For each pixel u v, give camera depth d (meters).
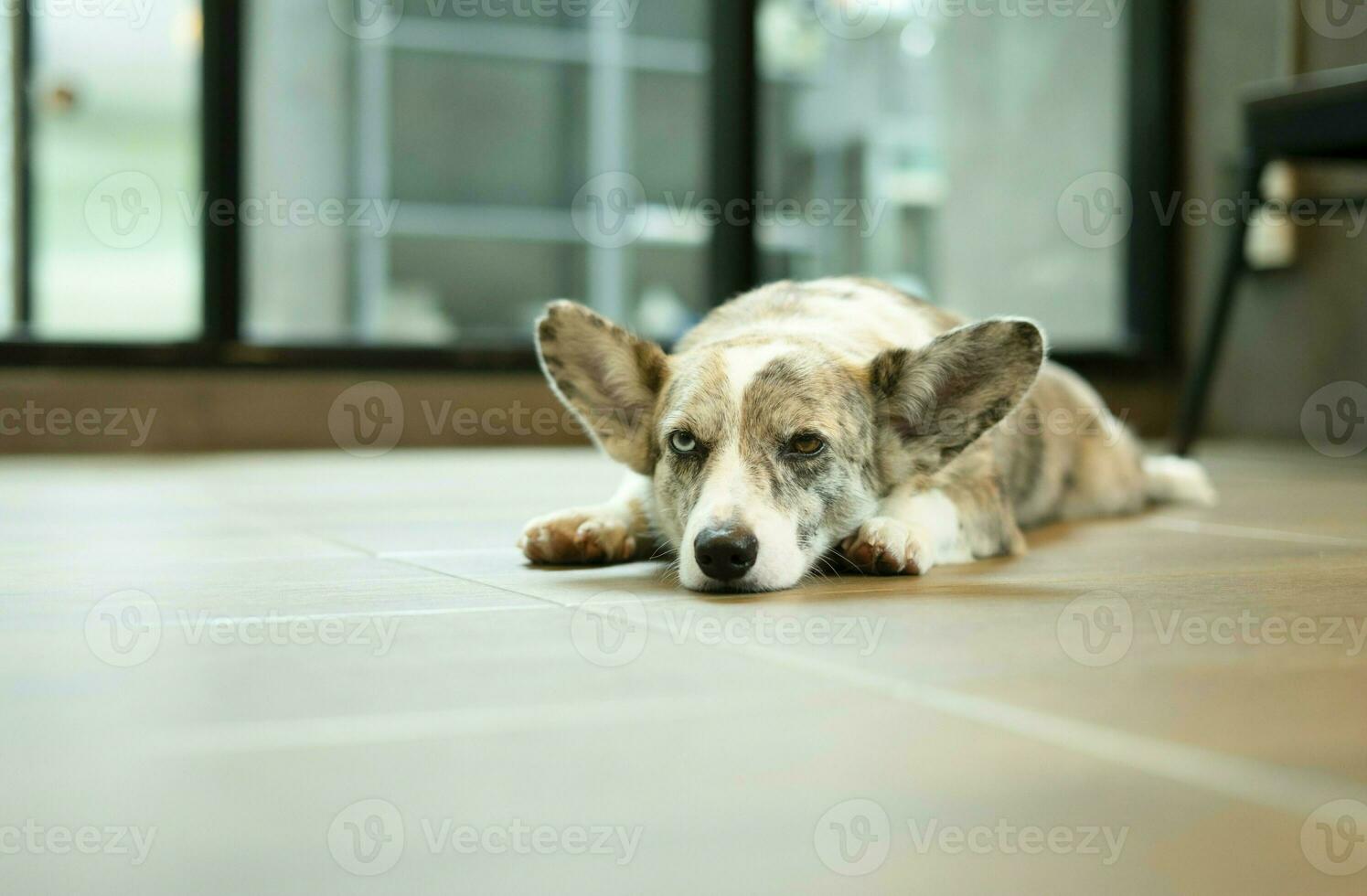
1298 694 1.05
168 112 6.14
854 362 1.89
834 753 0.89
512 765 0.87
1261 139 3.91
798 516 1.72
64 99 5.94
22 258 5.01
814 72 7.66
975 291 6.91
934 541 1.90
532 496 3.04
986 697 1.05
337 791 0.82
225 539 2.20
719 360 1.84
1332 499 3.00
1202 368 4.09
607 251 8.37
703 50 8.41
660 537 1.97
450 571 1.83
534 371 5.10
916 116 7.22
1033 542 2.23
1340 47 4.89
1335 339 4.91
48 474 3.67
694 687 1.08
